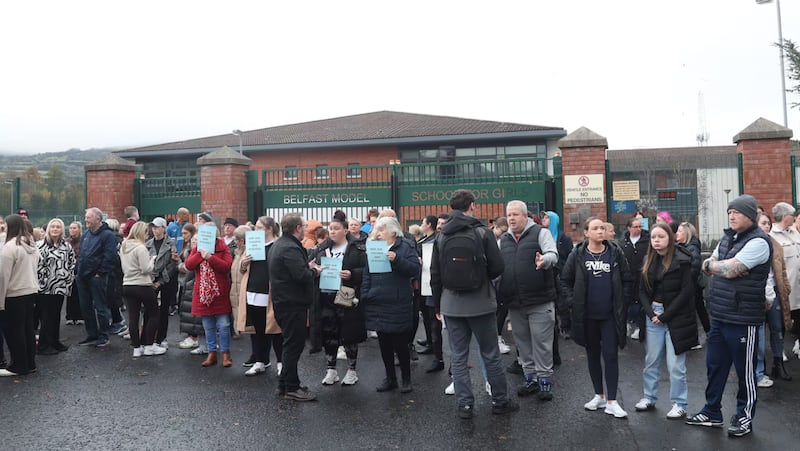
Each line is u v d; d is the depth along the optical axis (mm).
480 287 5590
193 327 8422
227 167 13031
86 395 6488
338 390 6625
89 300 8969
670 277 5480
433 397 6312
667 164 11531
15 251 7211
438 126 30344
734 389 6449
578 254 5805
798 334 7613
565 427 5316
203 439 5148
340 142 28562
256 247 6996
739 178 10750
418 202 12359
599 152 11141
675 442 4934
